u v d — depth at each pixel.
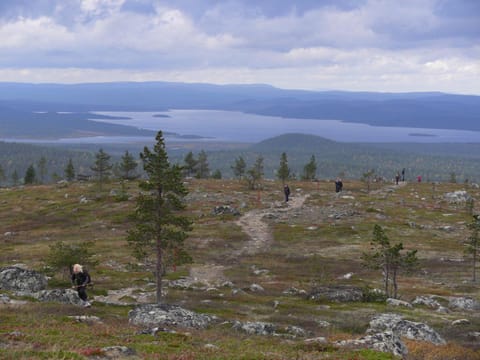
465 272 64.50
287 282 58.91
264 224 96.50
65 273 53.09
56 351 18.25
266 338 28.84
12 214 119.38
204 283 57.25
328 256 73.44
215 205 115.50
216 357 20.08
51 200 133.75
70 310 33.09
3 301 34.72
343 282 58.12
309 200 120.56
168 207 44.41
